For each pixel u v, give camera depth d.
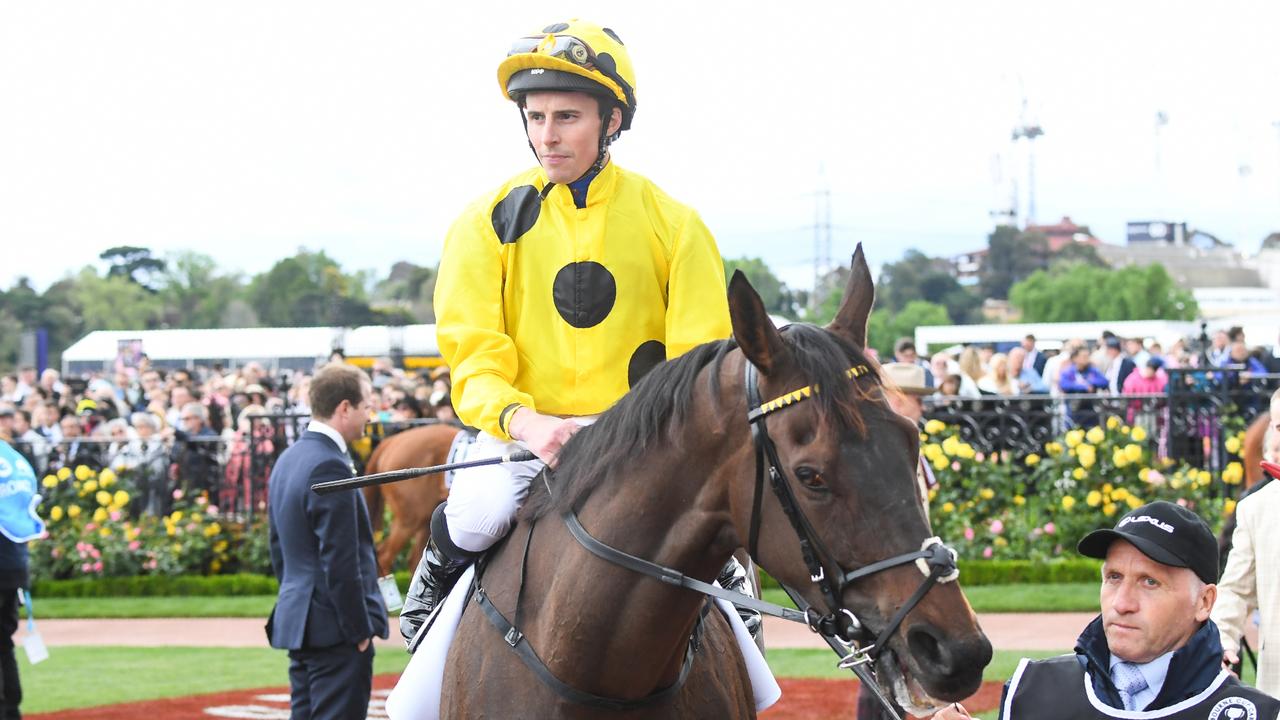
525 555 2.52
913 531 1.98
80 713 6.31
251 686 7.01
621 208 2.79
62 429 12.59
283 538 4.59
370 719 5.97
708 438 2.23
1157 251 82.00
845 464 2.01
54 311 68.06
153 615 9.84
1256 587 3.62
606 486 2.37
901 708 2.02
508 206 2.82
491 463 2.66
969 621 1.94
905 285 79.06
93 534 11.04
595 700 2.36
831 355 2.09
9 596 5.94
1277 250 73.12
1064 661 2.44
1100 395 10.13
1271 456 3.72
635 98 2.78
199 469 11.52
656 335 2.85
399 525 9.30
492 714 2.45
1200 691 2.29
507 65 2.71
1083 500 9.58
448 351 2.80
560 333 2.79
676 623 2.33
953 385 10.98
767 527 2.10
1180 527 2.30
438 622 2.70
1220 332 13.40
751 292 2.07
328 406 4.64
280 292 73.19
